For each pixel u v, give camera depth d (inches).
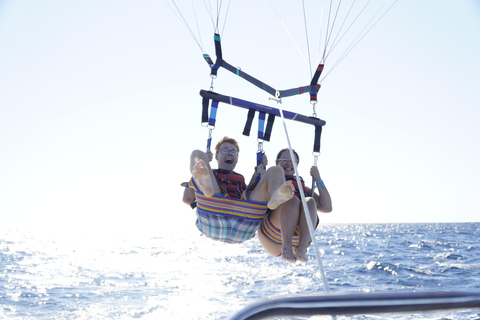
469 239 2583.7
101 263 1343.5
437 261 1188.5
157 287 814.5
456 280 831.7
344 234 3599.9
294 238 173.2
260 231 182.1
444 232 3993.6
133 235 4542.3
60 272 1096.8
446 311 38.7
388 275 906.7
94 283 887.1
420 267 1034.1
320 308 38.0
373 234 3553.2
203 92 178.5
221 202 167.3
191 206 185.0
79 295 741.9
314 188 187.2
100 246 2381.9
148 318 538.3
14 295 743.1
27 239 3508.9
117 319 541.6
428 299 38.0
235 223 169.8
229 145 181.2
